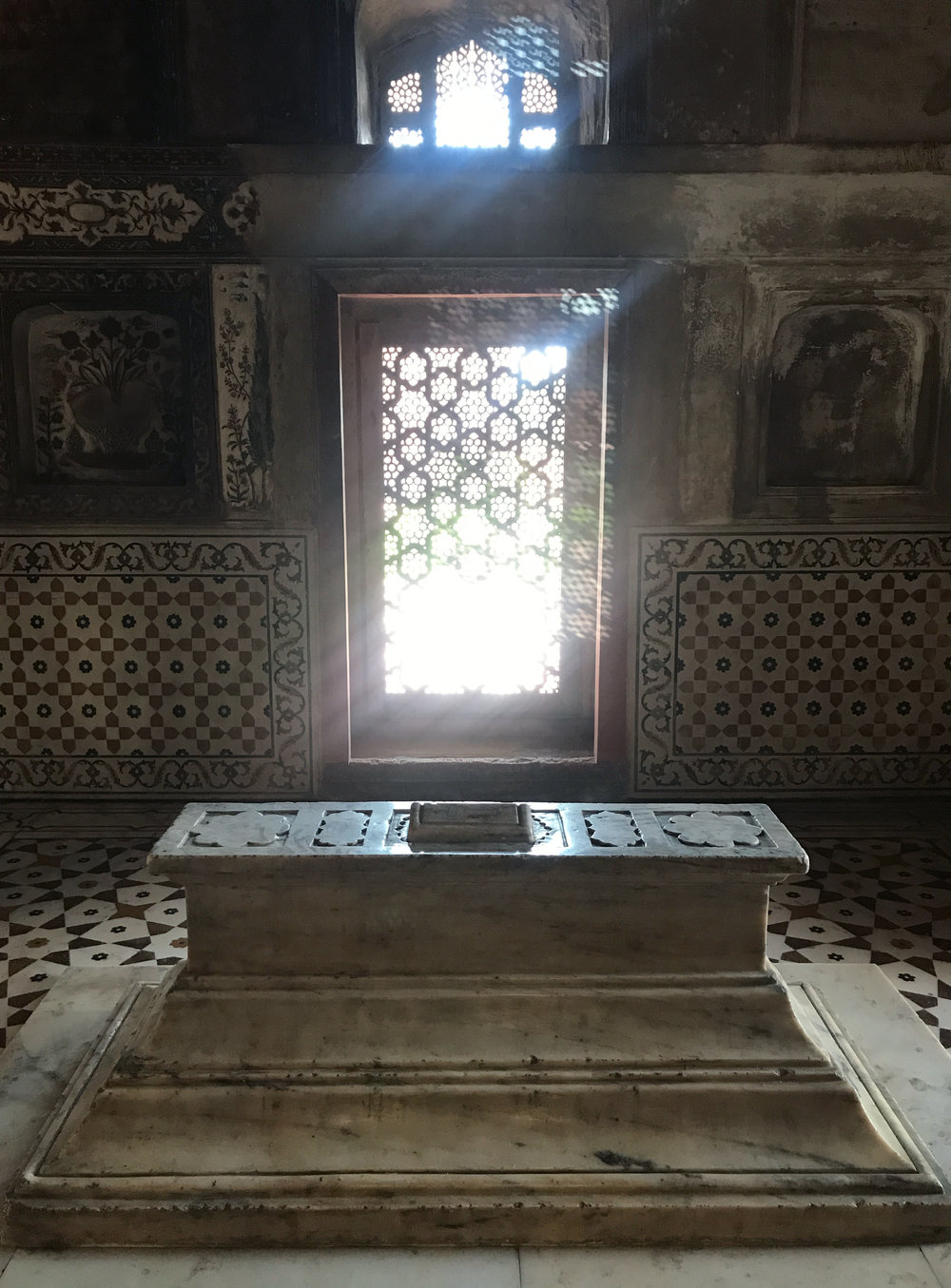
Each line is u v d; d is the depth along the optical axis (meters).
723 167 3.90
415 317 4.26
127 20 3.79
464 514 4.46
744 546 4.13
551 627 4.55
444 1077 2.06
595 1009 2.12
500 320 4.27
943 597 4.16
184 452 4.11
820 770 4.28
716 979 2.15
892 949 3.14
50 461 4.15
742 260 3.96
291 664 4.18
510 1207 1.93
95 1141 2.04
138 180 3.87
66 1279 1.87
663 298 3.99
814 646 4.20
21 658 4.18
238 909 2.15
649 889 2.14
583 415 4.36
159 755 4.24
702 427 4.07
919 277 3.96
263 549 4.11
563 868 2.11
